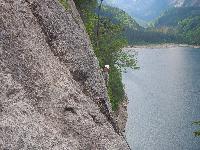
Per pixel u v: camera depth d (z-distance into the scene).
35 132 8.12
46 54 10.60
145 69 188.12
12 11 10.18
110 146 9.82
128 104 100.81
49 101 9.44
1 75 8.62
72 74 11.62
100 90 12.48
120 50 76.06
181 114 92.81
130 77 156.62
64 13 12.77
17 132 7.78
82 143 9.29
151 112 93.06
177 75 165.38
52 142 8.30
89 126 9.78
